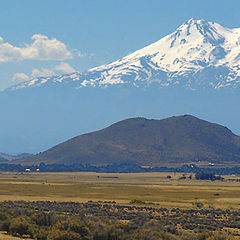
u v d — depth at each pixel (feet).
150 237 373.81
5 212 476.54
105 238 381.40
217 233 422.82
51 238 373.81
